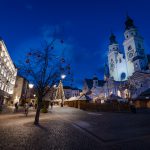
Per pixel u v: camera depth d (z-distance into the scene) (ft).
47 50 51.49
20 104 171.94
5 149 20.29
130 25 232.94
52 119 54.03
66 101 168.25
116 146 22.47
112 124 42.68
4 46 116.06
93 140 25.98
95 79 276.21
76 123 44.19
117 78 233.55
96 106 106.63
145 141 24.95
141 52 207.62
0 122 43.98
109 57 262.06
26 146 21.75
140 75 160.04
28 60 50.31
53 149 20.75
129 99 131.75
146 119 53.52
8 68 139.54
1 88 125.29
